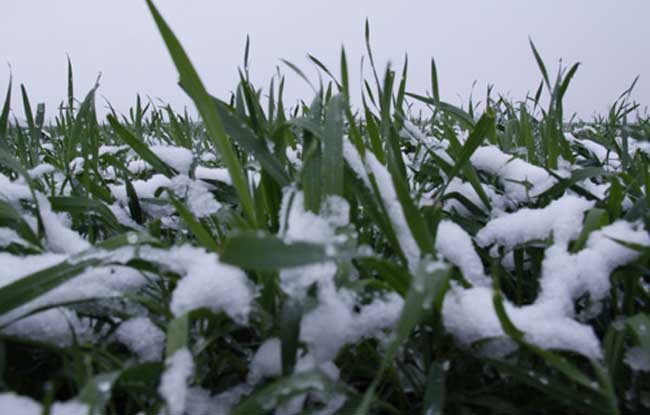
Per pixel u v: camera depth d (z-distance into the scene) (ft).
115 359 0.68
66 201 1.10
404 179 1.15
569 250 0.93
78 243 0.96
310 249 0.54
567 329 0.70
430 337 0.74
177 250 0.79
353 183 0.82
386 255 1.00
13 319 0.70
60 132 2.28
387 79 1.04
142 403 0.66
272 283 0.71
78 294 0.75
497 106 2.05
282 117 1.10
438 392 0.65
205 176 1.39
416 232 0.69
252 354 0.80
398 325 0.57
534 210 1.00
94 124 1.36
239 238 0.53
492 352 0.72
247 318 0.68
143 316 0.80
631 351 0.73
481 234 1.01
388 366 0.69
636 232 0.84
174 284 0.90
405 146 1.74
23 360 0.72
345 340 0.70
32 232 0.92
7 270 0.80
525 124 1.49
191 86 0.67
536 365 0.73
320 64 1.16
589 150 1.66
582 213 0.95
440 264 0.62
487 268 1.02
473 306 0.72
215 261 0.72
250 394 0.70
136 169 1.76
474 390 0.74
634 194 1.16
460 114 1.52
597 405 0.63
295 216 0.78
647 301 0.81
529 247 0.97
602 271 0.80
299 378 0.58
